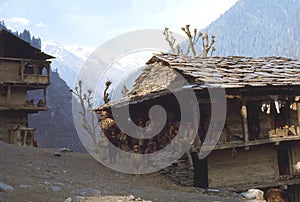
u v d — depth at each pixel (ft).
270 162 49.60
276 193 46.09
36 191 26.45
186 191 38.99
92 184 32.89
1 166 34.37
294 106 51.16
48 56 95.96
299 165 51.57
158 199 30.14
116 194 29.66
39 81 91.97
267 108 46.55
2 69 88.43
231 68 51.78
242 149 47.50
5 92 89.51
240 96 44.16
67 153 53.42
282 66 57.00
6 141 88.74
